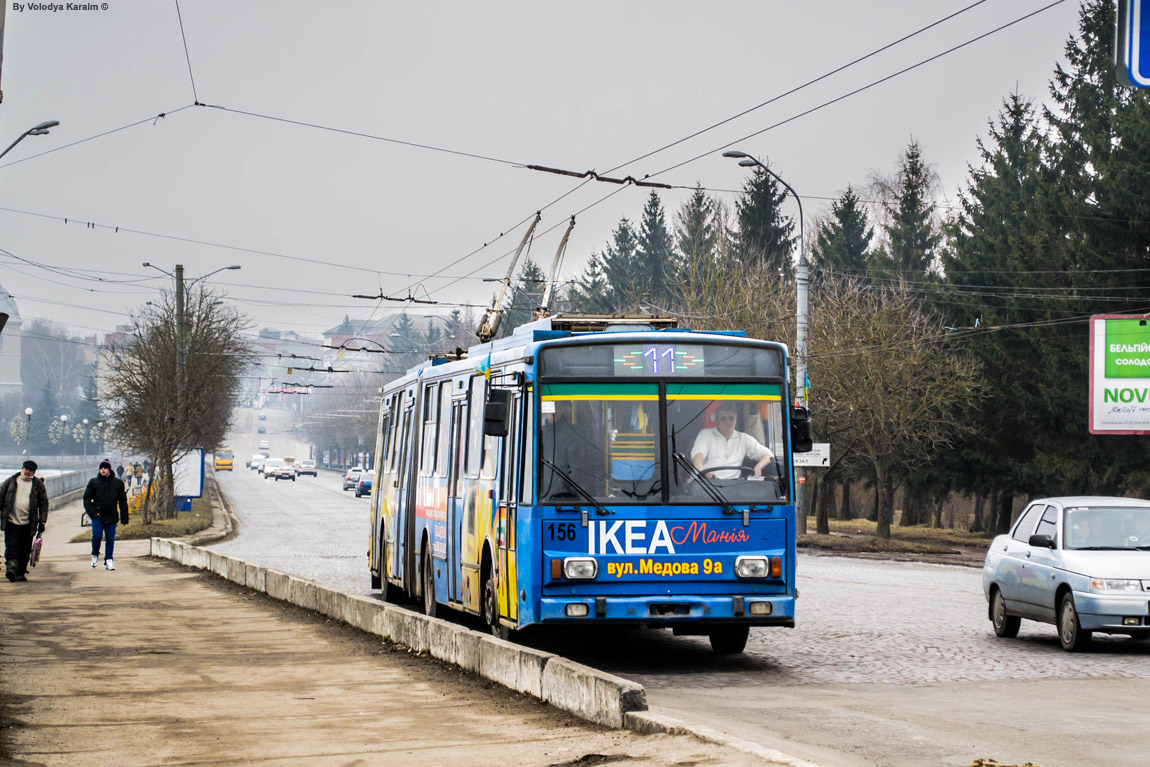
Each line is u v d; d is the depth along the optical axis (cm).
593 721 920
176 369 5578
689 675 1283
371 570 2392
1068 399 4931
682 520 1284
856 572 3192
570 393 1303
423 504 1875
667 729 823
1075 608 1484
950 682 1230
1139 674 1301
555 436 1292
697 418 1312
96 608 1955
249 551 3788
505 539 1380
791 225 8250
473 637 1202
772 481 1310
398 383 2230
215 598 2138
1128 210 4797
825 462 3925
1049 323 5041
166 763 801
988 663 1387
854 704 1059
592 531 1270
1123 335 4038
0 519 2506
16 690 1120
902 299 5184
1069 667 1359
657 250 10006
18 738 886
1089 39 5731
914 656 1450
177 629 1658
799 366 3556
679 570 1277
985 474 5519
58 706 1033
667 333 1342
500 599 1398
